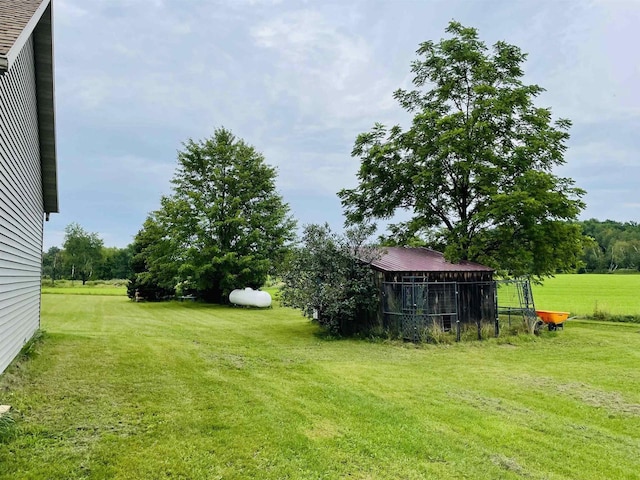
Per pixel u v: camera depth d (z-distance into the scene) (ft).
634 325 59.93
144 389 22.26
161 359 29.35
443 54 62.80
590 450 17.08
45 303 88.63
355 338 45.68
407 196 65.98
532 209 53.16
